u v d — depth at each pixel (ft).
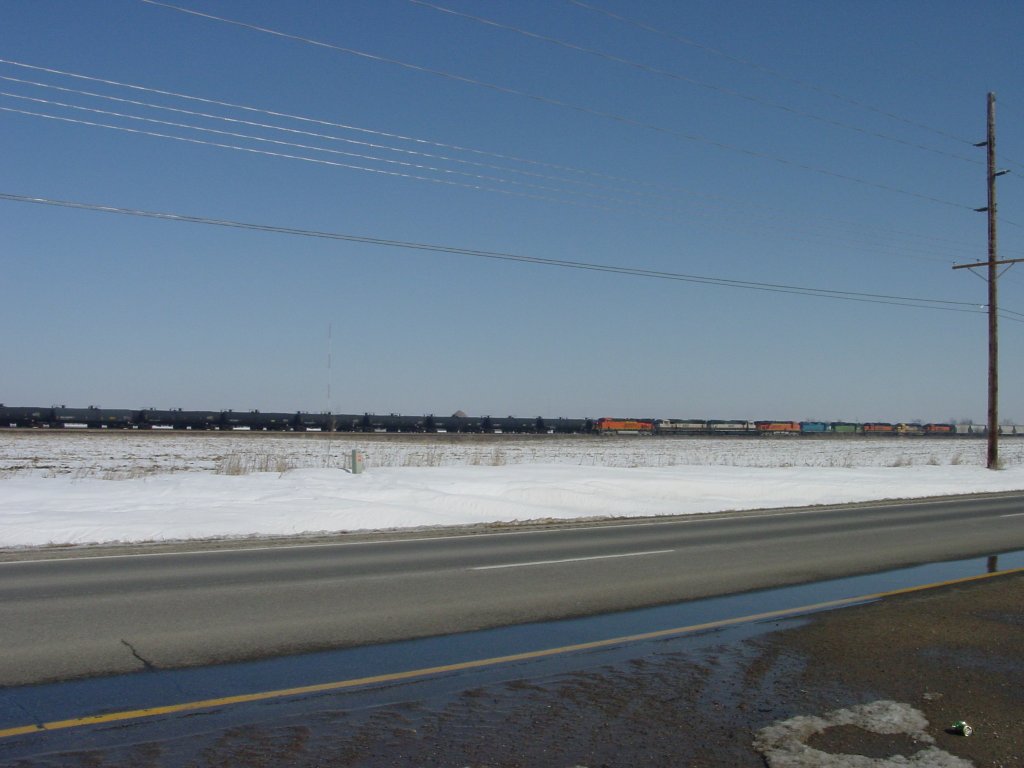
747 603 34.50
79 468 111.34
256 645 26.73
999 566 45.09
